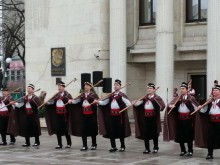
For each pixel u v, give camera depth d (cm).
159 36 2820
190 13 2953
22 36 4931
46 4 3309
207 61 2683
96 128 1677
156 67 2842
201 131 1459
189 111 1485
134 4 3091
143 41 3069
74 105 1698
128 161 1404
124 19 2967
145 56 3056
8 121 1852
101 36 3062
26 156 1538
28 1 3391
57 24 3259
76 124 1705
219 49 2650
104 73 3058
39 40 3344
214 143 1434
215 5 2652
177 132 1510
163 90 2798
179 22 2956
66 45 3216
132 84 3122
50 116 1761
